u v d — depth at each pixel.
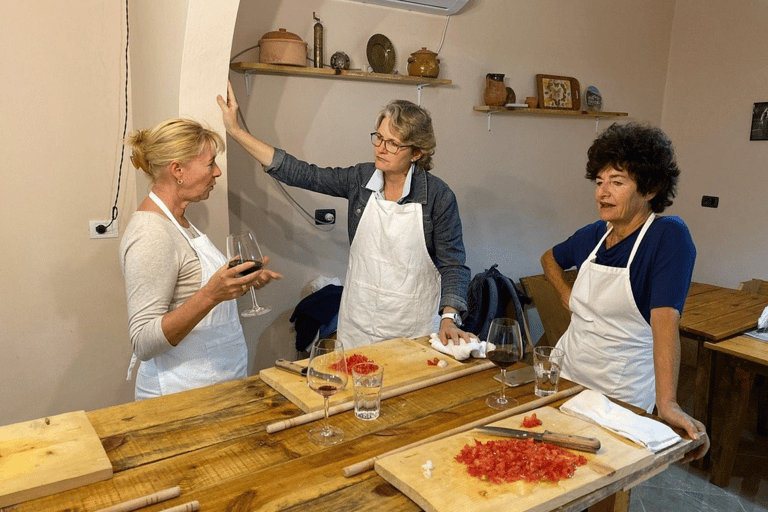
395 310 2.24
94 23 2.41
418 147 2.06
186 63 2.01
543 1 3.81
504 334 1.43
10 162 2.33
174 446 1.23
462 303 2.08
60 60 2.37
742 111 4.29
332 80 3.00
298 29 2.86
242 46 2.71
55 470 1.09
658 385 1.51
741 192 4.35
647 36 4.50
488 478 1.08
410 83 3.28
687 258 1.60
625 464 1.16
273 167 2.23
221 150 1.72
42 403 2.54
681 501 2.63
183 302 1.68
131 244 1.57
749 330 2.77
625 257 1.72
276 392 1.50
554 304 3.50
